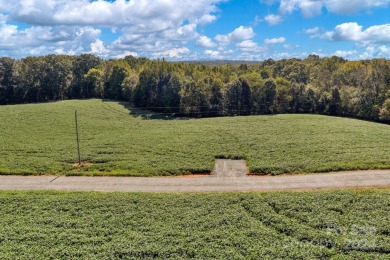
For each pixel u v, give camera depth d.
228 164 39.94
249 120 69.75
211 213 26.17
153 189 32.59
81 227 24.45
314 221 24.33
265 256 20.45
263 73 113.06
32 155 44.19
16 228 24.20
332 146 44.12
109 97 114.75
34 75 115.25
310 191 30.25
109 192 31.41
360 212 25.56
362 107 80.44
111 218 25.61
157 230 23.73
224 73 108.00
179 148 45.78
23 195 30.41
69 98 119.81
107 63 134.38
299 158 39.84
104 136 55.38
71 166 39.88
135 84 98.69
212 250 21.20
